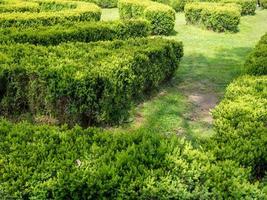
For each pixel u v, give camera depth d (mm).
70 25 12578
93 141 5062
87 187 4184
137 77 9008
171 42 10953
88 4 18703
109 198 4168
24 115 8125
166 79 11109
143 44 10352
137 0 21375
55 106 7730
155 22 17969
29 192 4109
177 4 26047
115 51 9172
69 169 4371
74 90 7512
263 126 5656
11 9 16016
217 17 19094
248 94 6797
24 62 7969
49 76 7574
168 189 4105
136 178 4199
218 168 4371
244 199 4051
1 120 5598
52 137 5090
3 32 11133
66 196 4199
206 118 8930
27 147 4777
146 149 4801
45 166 4383
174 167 4410
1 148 4762
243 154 4746
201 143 5227
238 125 5641
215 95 10406
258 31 20297
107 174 4273
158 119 8727
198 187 4133
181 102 9789
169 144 4867
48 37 11242
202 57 14289
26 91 7973
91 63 8102
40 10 17672
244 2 25438
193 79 11633
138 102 9461
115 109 8156
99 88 7715
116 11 26422
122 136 5172
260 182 4809
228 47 16031
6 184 4125
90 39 12445
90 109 7762
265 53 9945
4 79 7898
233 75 12180
